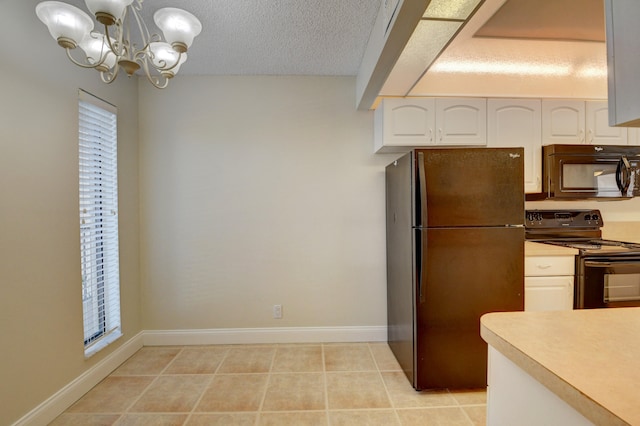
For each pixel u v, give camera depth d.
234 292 2.74
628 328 0.88
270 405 1.88
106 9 1.03
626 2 0.67
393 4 1.45
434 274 1.95
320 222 2.75
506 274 1.96
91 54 1.31
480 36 2.06
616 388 0.58
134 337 2.58
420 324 1.96
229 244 2.73
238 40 2.16
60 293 1.80
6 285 1.48
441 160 1.93
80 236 1.97
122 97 2.43
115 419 1.76
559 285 2.21
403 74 2.03
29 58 1.60
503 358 0.86
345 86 2.74
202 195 2.71
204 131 2.70
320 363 2.38
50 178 1.73
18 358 1.54
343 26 1.99
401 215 2.22
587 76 2.46
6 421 1.48
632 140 2.49
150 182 2.69
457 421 1.74
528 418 0.76
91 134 2.10
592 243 2.51
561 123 2.47
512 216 1.94
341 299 2.76
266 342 2.74
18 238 1.54
